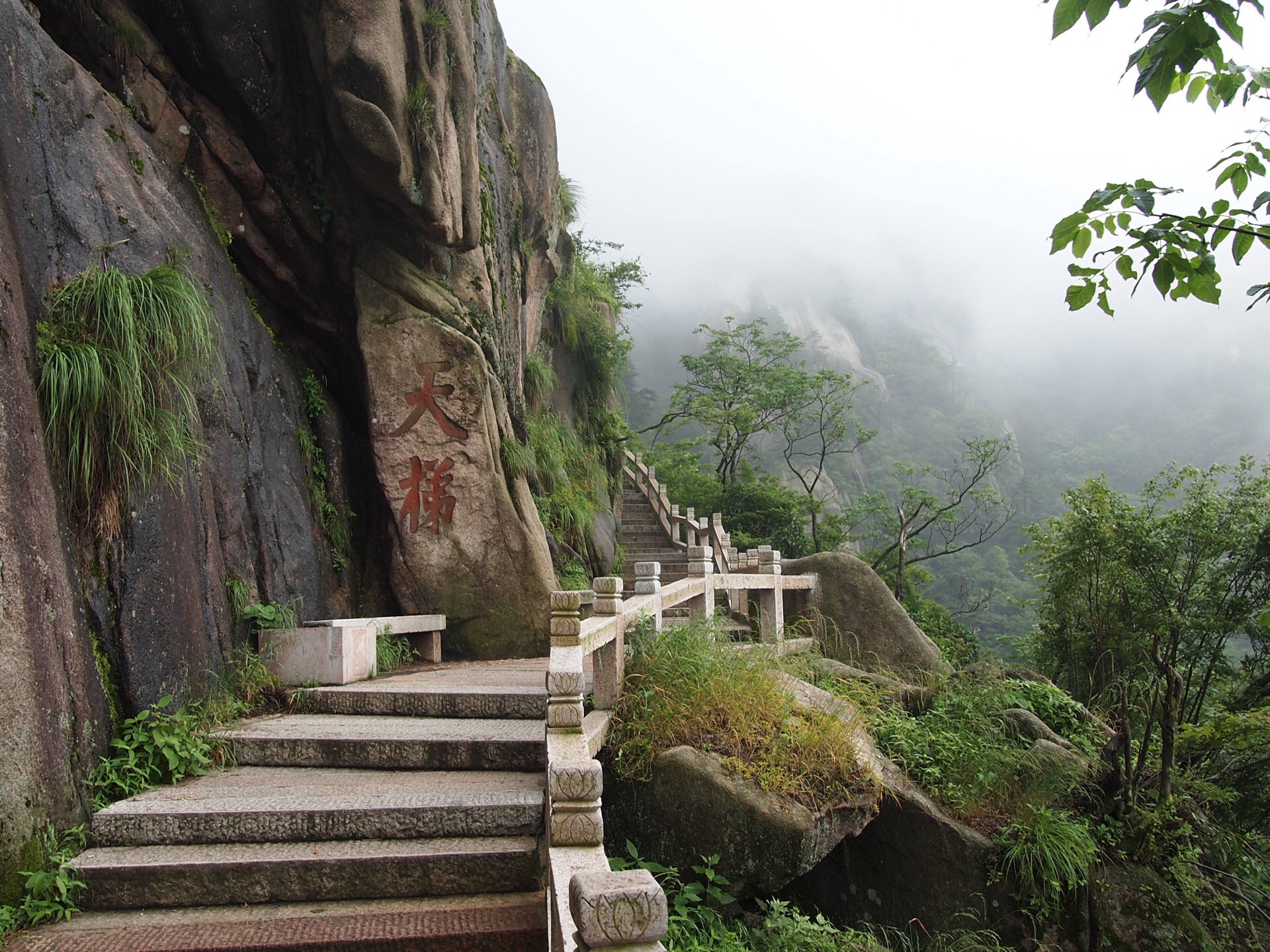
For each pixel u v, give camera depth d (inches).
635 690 216.8
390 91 277.3
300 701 222.1
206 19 268.5
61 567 166.6
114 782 168.6
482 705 213.2
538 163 467.5
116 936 133.5
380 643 269.6
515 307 414.3
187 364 211.8
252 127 285.9
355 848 152.6
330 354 329.4
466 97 320.2
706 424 928.9
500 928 133.4
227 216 285.7
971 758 255.8
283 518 266.5
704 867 187.8
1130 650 448.5
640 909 70.2
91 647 174.9
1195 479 484.1
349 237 310.0
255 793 170.2
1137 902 241.3
